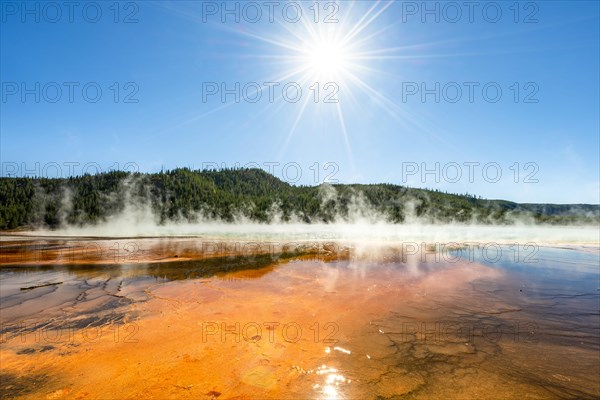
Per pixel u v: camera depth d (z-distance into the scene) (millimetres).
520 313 6594
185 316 6176
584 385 3895
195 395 3619
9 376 4031
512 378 4062
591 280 9688
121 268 11070
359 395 3654
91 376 4020
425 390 3771
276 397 3598
